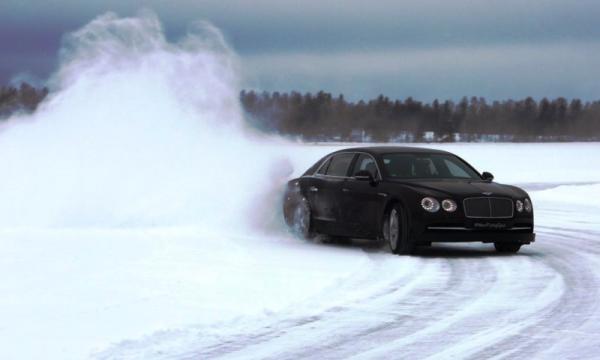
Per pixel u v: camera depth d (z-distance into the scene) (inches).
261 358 605.0
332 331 693.9
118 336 658.8
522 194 1214.3
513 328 705.6
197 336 669.3
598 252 1234.6
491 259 1155.9
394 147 1352.1
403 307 798.5
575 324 720.3
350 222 1291.8
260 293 858.1
